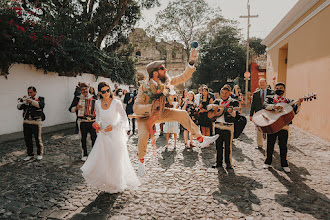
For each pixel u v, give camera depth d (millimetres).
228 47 29625
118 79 15250
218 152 4645
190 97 6508
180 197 3391
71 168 4703
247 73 21094
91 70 11945
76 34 10828
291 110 4234
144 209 3043
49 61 9016
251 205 3127
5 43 7238
